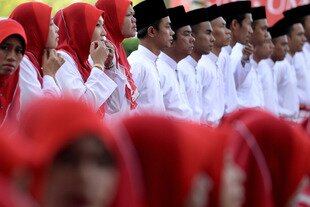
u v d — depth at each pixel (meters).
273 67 18.58
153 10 13.71
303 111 19.77
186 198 5.58
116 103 12.16
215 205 5.83
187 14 15.06
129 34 13.04
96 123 4.59
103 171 4.68
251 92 16.84
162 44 13.75
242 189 6.14
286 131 6.53
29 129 4.70
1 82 10.48
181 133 5.61
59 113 4.52
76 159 4.63
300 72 19.80
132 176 5.52
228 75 16.19
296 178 6.59
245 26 16.86
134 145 5.56
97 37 12.08
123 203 5.46
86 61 12.15
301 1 21.41
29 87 10.94
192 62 15.05
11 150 4.46
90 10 12.09
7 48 10.30
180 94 14.36
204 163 5.75
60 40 12.13
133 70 13.47
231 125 6.54
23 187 4.57
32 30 11.23
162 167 5.54
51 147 4.49
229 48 16.69
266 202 6.43
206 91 15.43
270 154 6.52
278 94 18.75
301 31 19.66
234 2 16.86
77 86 11.58
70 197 4.64
